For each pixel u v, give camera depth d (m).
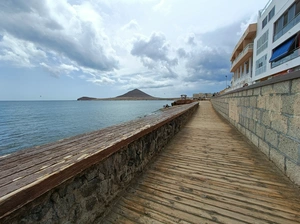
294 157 1.86
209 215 1.46
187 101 28.33
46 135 11.86
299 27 9.58
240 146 3.37
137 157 2.23
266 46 13.59
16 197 0.77
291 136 1.92
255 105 3.22
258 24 15.62
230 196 1.72
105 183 1.55
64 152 1.36
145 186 1.95
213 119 7.32
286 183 1.92
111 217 1.48
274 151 2.38
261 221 1.37
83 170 1.27
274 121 2.37
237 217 1.42
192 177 2.14
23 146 9.45
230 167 2.41
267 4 13.81
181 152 3.12
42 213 0.97
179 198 1.71
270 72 12.90
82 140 1.78
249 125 3.65
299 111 1.75
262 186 1.88
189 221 1.40
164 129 3.53
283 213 1.45
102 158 1.42
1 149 8.98
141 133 2.22
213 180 2.05
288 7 10.50
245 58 18.67
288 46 10.45
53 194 1.03
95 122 17.62
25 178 0.90
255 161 2.59
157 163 2.63
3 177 0.92
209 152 3.08
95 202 1.41
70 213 1.16
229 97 6.20
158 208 1.57
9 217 0.79
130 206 1.61
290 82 1.92
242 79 20.88
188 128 5.40
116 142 1.66
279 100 2.21
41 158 1.23
